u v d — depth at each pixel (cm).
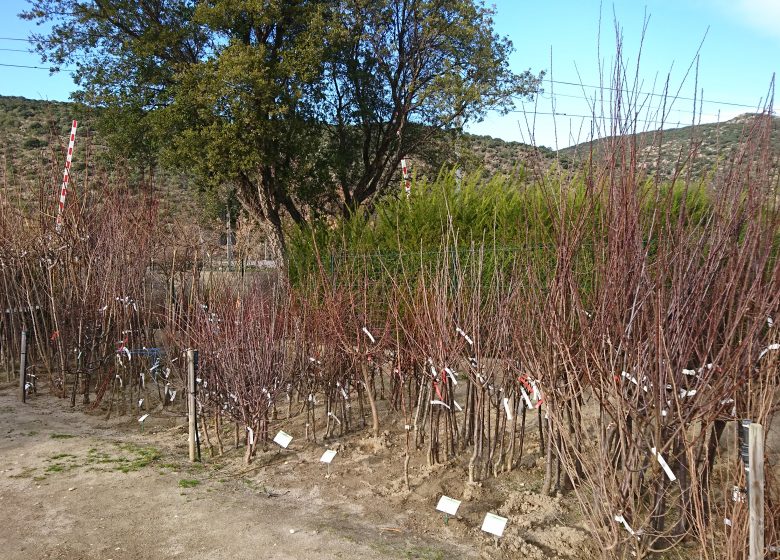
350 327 620
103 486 487
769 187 318
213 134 1414
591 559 374
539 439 537
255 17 1480
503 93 1662
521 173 1038
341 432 601
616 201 344
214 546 396
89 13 1573
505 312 474
